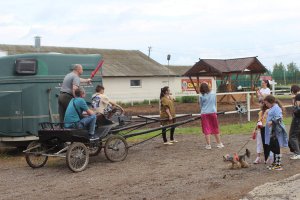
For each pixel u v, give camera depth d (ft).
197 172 32.58
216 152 40.96
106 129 37.65
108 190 28.25
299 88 36.42
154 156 40.16
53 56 45.14
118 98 129.59
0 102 44.16
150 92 141.49
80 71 38.91
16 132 43.86
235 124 62.75
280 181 28.84
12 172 35.68
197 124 65.87
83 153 35.22
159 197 26.22
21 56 44.19
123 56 155.12
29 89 43.75
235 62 111.45
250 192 26.40
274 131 32.65
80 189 28.84
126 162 37.70
